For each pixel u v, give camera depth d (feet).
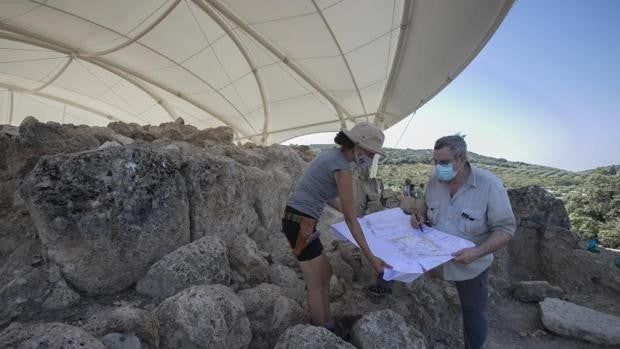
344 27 46.96
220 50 53.01
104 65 57.47
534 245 17.88
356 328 8.18
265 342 8.21
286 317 8.49
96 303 7.82
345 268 12.39
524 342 11.71
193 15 45.65
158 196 8.91
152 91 67.41
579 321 11.73
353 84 58.39
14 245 8.93
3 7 39.40
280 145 18.01
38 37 47.44
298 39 50.11
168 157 9.57
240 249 10.35
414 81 53.62
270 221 14.20
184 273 8.10
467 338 9.04
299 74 57.16
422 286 12.57
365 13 44.21
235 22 47.14
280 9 44.80
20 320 6.92
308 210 8.16
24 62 53.42
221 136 18.57
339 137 8.26
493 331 12.39
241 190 11.73
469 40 40.37
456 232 8.64
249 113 69.87
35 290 7.39
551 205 18.19
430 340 10.91
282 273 10.66
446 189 8.92
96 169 8.13
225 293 7.41
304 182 8.38
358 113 66.59
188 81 61.26
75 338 5.19
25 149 10.09
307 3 43.37
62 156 8.02
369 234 9.12
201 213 10.11
